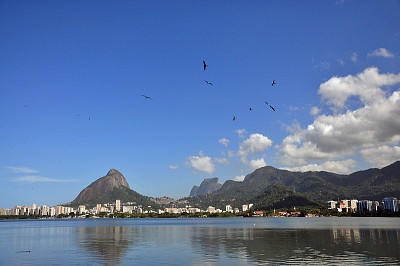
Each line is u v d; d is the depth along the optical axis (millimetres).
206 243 86688
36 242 95250
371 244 80312
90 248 77688
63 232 144375
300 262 55031
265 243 85375
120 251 71438
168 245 82500
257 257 60750
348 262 54688
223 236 110312
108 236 115875
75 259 60688
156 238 104250
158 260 58375
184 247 77688
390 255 61875
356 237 100188
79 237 112562
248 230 145375
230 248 74812
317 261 55844
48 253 69562
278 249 72062
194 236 111250
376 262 54531
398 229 140375
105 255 65438
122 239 102062
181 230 150500
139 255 64750
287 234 116750
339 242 85688
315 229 147125
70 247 80500
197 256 62750
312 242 86562
